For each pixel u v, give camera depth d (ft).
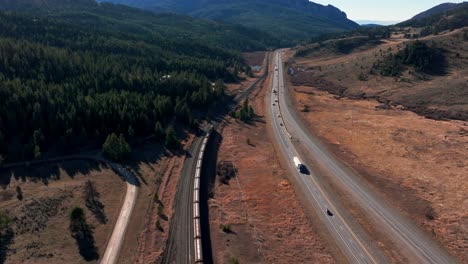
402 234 191.93
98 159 269.85
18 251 162.09
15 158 255.70
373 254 177.99
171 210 208.23
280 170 272.51
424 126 351.05
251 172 271.49
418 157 280.31
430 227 195.31
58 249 166.71
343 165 280.51
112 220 194.18
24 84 330.54
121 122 309.22
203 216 206.69
